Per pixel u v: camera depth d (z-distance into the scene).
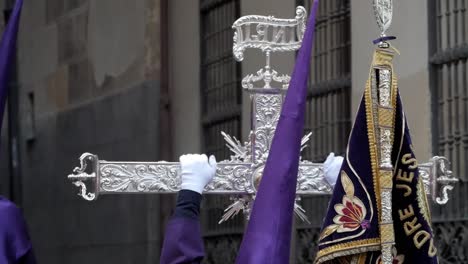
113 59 20.95
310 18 6.20
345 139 14.70
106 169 6.55
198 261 6.47
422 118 13.15
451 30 12.88
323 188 6.92
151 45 19.73
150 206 19.55
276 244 6.03
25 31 24.45
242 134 17.34
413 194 6.49
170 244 6.46
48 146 23.56
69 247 22.59
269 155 6.13
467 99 12.53
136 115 20.14
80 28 22.23
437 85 13.03
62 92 22.92
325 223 6.47
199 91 18.70
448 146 12.83
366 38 14.06
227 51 17.98
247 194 6.81
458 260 12.38
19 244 6.50
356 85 14.27
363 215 6.39
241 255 6.07
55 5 23.25
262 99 6.85
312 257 15.00
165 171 6.62
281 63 15.83
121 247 20.53
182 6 19.33
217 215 17.88
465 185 12.49
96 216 21.48
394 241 6.41
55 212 23.19
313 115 15.34
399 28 13.54
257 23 6.84
